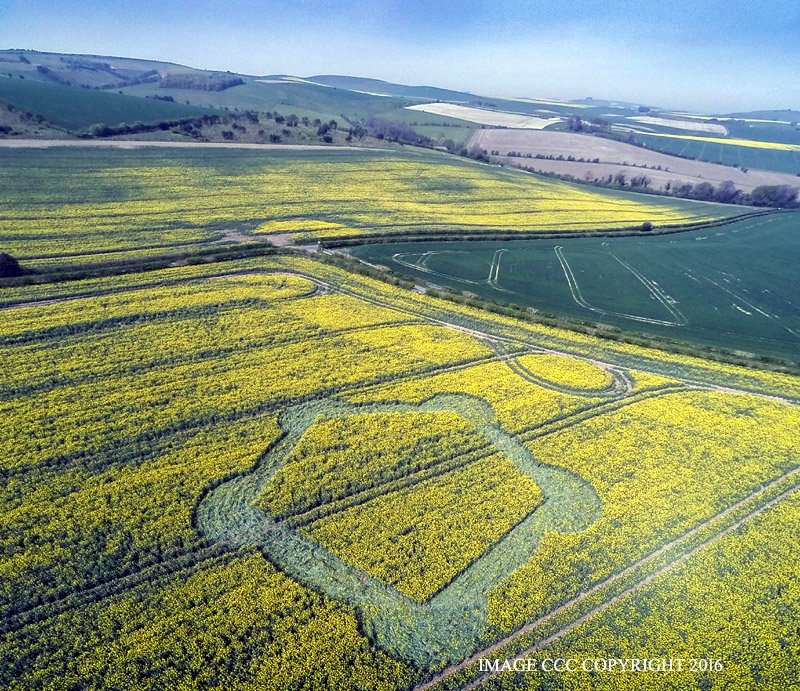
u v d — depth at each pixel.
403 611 27.48
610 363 53.22
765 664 25.67
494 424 42.12
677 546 31.97
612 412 44.53
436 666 25.05
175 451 36.38
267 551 30.16
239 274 66.88
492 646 26.22
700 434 41.94
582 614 27.80
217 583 27.94
